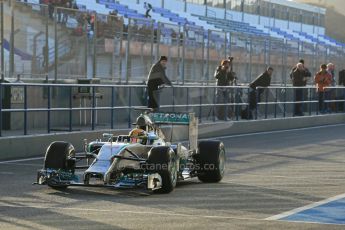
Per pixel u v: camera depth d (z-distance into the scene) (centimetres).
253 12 9988
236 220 1434
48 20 3453
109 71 3853
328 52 6606
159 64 3412
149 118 1973
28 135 2797
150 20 4166
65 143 1845
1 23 3189
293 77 4959
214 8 9212
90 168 1708
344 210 1576
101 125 3466
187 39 4516
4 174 2194
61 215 1473
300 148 3231
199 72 4653
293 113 4859
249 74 5266
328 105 5278
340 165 2556
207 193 1819
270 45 5562
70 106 3050
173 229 1330
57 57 3500
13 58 3247
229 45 4984
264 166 2505
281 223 1405
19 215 1473
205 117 4088
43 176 1791
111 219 1430
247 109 4356
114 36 3881
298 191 1878
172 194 1792
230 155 2881
